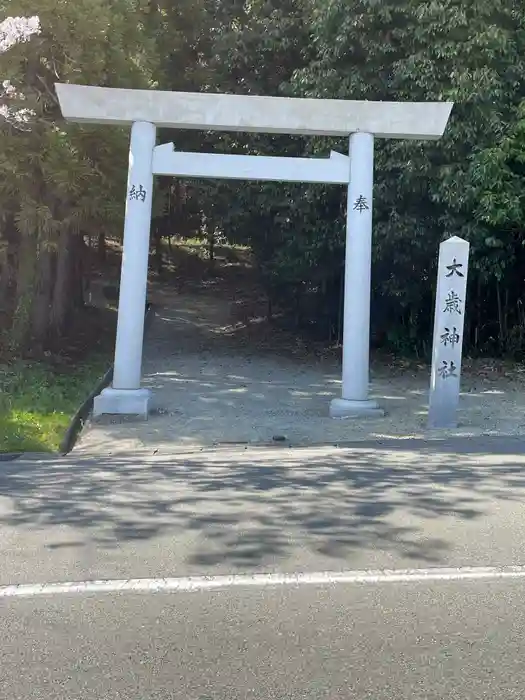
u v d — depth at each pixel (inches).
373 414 417.1
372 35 526.3
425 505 238.7
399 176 517.7
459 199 498.6
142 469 297.4
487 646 144.9
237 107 409.4
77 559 191.9
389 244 538.0
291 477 278.1
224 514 230.1
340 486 263.1
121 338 410.9
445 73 503.5
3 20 463.8
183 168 413.1
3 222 538.9
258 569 184.7
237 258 1161.4
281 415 422.3
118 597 167.9
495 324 633.0
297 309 726.5
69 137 495.5
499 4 494.0
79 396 460.1
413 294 584.7
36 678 133.2
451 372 390.0
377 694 128.0
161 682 131.7
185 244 1222.3
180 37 695.1
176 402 451.5
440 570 183.8
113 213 510.3
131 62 533.0
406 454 322.0
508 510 233.3
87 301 840.9
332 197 566.9
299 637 148.3
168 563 188.9
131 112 407.2
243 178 420.5
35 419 392.5
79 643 146.1
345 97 531.5
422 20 498.9
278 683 131.3
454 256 386.3
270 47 603.2
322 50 549.6
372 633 150.0
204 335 726.5
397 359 629.3
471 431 380.8
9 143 471.5
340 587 173.2
